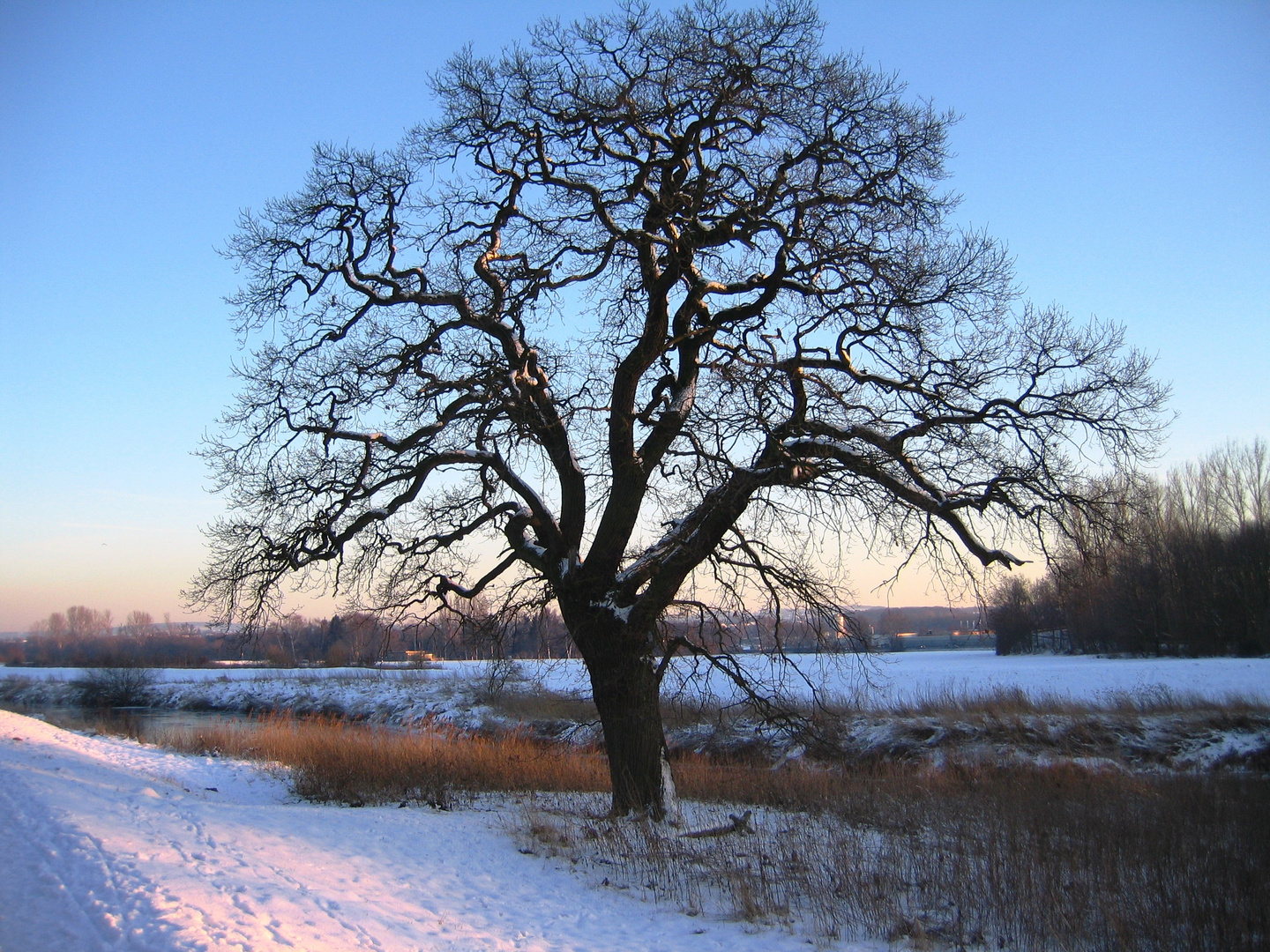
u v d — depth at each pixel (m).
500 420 12.57
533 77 12.54
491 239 12.89
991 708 22.66
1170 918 8.18
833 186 12.84
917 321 12.18
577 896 9.08
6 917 5.66
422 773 16.28
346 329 12.80
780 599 12.54
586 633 12.13
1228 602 38.38
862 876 9.65
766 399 12.16
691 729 23.11
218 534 12.27
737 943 7.68
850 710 23.59
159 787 13.66
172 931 5.36
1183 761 19.41
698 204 12.28
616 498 12.20
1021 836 11.35
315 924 6.39
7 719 18.92
